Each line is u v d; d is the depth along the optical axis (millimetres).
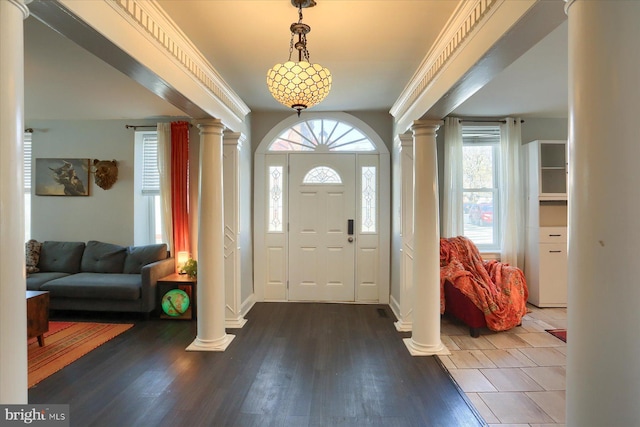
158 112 4523
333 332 3768
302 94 2221
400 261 4020
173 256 4652
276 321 4125
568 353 1219
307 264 4969
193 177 4695
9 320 1195
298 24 2238
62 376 2748
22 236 1245
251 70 3203
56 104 4176
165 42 2342
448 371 2861
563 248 4602
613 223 1092
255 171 4910
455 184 4738
